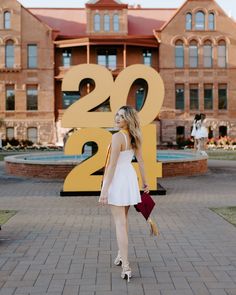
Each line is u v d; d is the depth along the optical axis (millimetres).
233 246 8055
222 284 6035
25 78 48969
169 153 28406
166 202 13219
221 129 49750
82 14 54188
